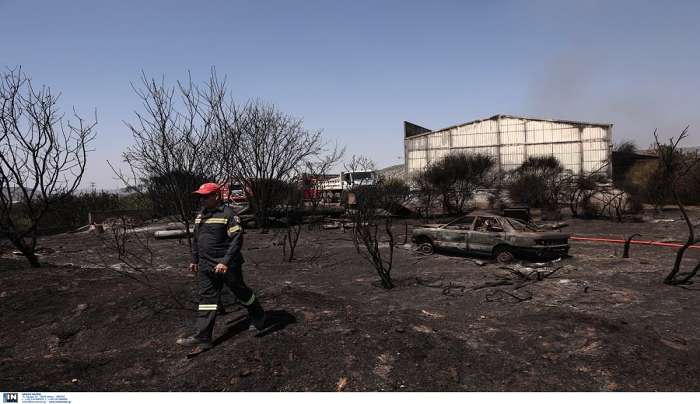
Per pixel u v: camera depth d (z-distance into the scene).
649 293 7.98
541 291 8.05
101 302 6.32
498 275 9.50
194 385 3.98
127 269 9.80
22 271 8.41
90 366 4.41
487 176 29.62
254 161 18.45
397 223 22.36
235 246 4.62
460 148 35.03
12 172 8.77
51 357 4.80
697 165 26.58
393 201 15.55
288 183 18.20
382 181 15.19
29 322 5.84
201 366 4.30
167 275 8.43
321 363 4.30
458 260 11.78
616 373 4.23
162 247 14.41
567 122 32.53
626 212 23.23
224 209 4.81
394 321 5.37
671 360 4.48
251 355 4.41
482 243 11.66
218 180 11.14
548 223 20.27
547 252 10.92
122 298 6.45
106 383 4.08
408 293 8.16
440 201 27.14
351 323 5.24
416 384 4.03
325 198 23.30
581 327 5.27
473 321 6.06
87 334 5.46
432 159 35.69
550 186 25.06
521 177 26.81
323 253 13.03
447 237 12.48
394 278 9.48
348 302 6.52
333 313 5.64
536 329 5.41
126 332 5.43
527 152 33.56
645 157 42.38
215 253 4.71
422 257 12.27
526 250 10.91
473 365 4.45
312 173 17.03
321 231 18.83
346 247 14.30
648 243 14.24
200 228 4.80
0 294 6.76
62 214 20.80
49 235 18.55
